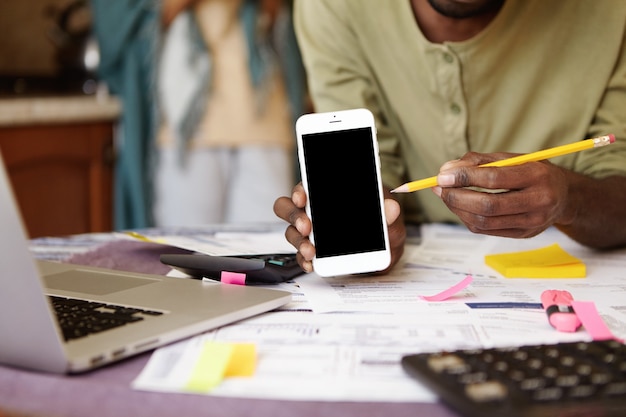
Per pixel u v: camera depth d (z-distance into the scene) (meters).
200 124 2.41
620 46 1.30
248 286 0.96
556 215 1.04
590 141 1.00
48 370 0.72
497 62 1.29
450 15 1.24
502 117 1.34
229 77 2.44
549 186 0.99
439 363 0.68
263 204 2.52
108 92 2.58
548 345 0.72
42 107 2.34
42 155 2.38
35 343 0.71
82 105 2.42
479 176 0.97
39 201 2.40
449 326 0.86
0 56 2.77
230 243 1.17
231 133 2.45
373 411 0.65
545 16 1.27
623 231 1.19
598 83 1.31
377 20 1.33
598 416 0.60
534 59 1.30
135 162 2.43
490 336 0.82
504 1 1.25
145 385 0.69
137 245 1.26
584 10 1.28
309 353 0.77
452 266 1.13
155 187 2.44
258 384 0.70
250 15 2.45
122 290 0.94
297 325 0.86
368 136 1.02
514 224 1.01
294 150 2.60
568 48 1.30
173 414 0.64
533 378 0.64
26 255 0.69
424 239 1.31
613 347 0.70
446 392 0.64
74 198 2.49
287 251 1.10
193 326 0.81
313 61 1.42
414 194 1.46
